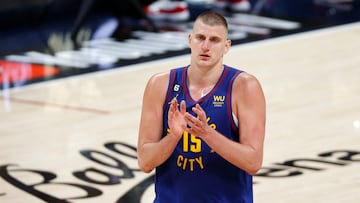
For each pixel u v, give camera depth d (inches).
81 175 565.6
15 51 967.6
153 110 349.7
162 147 333.4
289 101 730.8
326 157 584.1
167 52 940.6
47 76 855.1
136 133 658.8
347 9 1134.4
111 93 783.1
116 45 984.3
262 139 339.9
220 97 341.1
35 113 724.0
